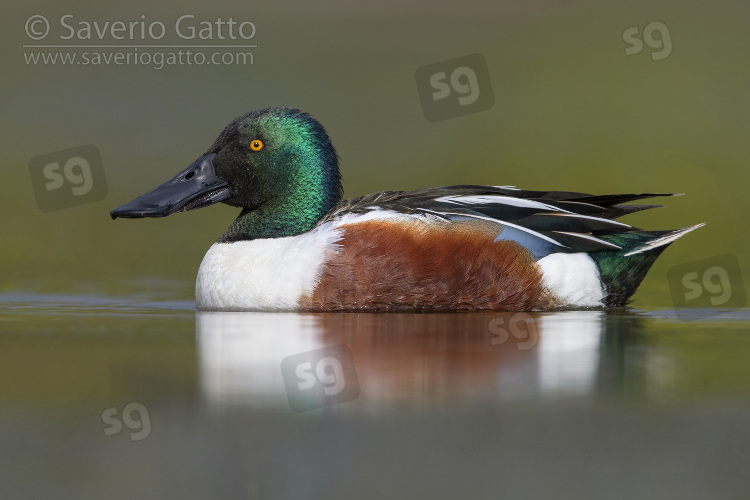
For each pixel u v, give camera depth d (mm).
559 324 11867
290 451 7648
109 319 12375
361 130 25203
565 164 22656
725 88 26500
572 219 13047
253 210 13828
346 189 21750
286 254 13016
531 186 21641
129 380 9297
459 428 8117
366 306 12688
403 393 8953
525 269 12711
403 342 10711
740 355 10305
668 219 19203
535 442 7848
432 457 7566
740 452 7711
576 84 27141
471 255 12625
